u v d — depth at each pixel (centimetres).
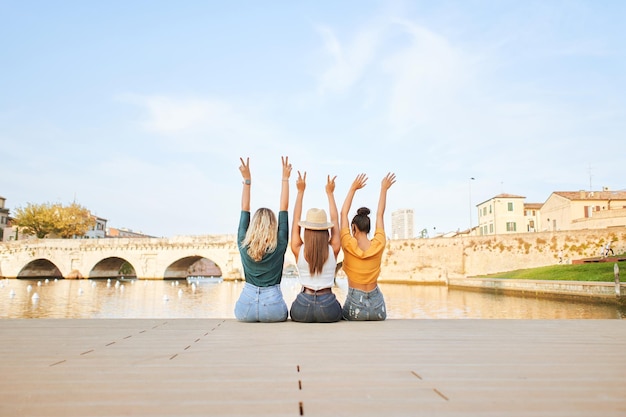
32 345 481
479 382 328
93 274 8344
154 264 7794
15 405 274
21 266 8056
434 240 6812
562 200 6788
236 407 270
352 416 254
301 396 292
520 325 674
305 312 673
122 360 404
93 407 270
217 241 7600
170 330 598
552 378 341
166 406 272
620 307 3017
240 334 562
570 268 4456
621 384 324
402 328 624
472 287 5372
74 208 9456
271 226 668
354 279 711
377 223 728
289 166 708
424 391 303
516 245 6075
